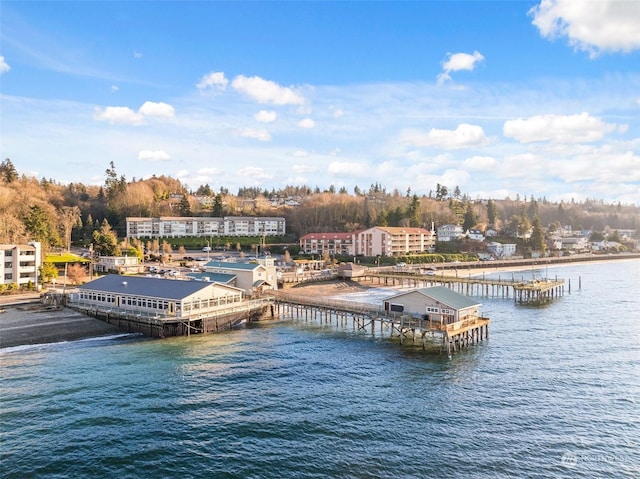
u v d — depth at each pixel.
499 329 72.94
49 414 39.03
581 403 42.84
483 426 38.00
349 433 36.50
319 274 126.62
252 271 88.81
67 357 54.88
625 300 101.88
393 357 57.06
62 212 178.62
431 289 66.75
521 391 45.72
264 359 55.72
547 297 106.00
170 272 121.19
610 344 63.47
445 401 43.06
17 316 68.38
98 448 33.62
